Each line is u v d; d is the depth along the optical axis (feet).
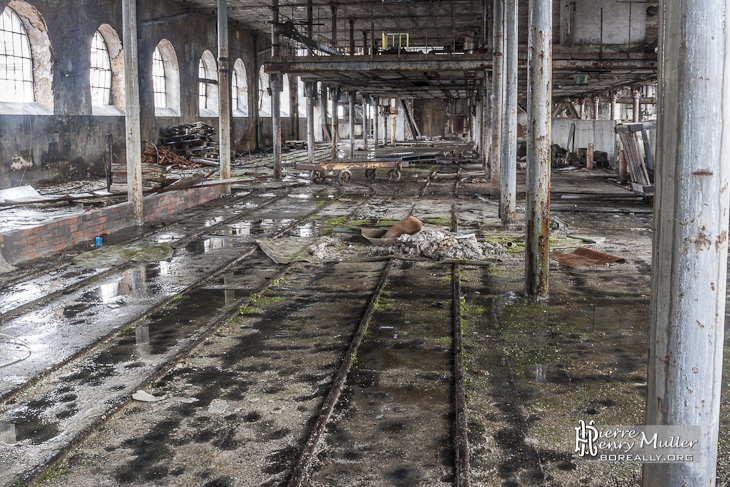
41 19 66.69
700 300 8.65
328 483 12.28
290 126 148.36
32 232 32.78
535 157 24.77
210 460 13.20
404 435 14.21
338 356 19.21
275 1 70.44
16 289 26.84
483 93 83.35
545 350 19.56
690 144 8.48
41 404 15.93
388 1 81.56
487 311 23.75
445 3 83.66
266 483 12.34
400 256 33.14
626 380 17.15
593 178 76.07
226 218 46.78
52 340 20.66
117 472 12.76
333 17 83.92
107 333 21.22
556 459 13.12
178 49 97.35
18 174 64.03
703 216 8.53
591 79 74.74
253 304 24.97
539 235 24.93
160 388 16.94
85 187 64.64
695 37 8.34
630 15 67.10
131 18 41.11
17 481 12.32
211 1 93.61
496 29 52.60
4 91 64.44
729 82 8.43
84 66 74.54
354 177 79.56
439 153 116.16
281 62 65.21
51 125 68.90
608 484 12.17
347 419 15.02
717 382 8.86
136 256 33.22
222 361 18.90
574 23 67.51
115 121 81.15
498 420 14.88
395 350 19.72
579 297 25.49
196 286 27.66
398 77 76.79
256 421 14.96
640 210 47.91
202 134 95.25
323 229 42.06
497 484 12.21
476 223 43.65
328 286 27.66
